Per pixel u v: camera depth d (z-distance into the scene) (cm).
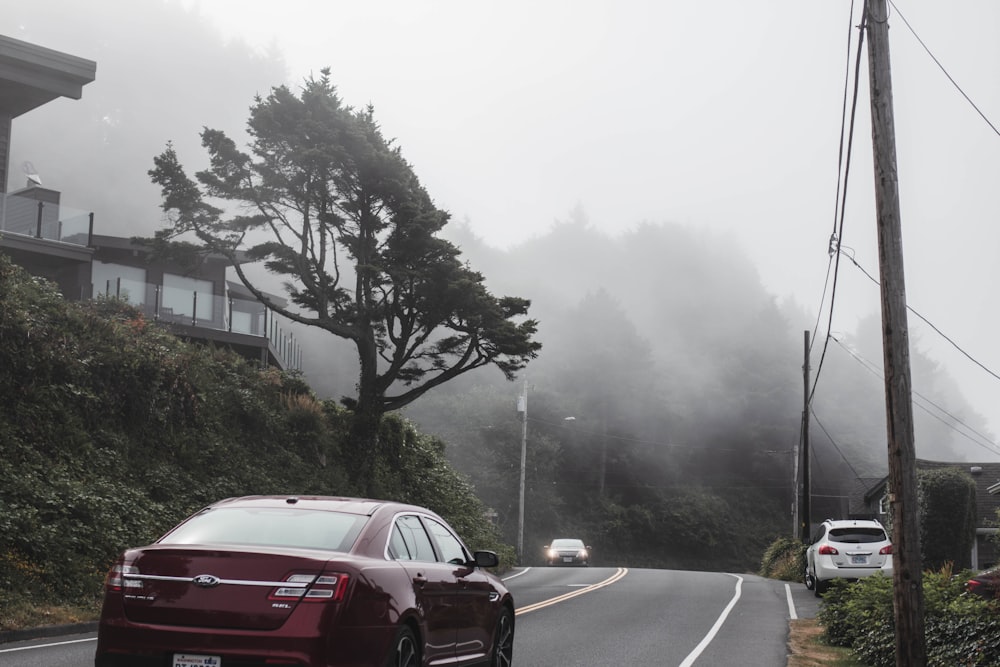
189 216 3244
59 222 3353
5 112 3550
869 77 1346
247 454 2991
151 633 726
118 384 2589
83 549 1972
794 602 2486
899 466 1238
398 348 3566
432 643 870
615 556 8444
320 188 3356
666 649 1516
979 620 1300
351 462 3519
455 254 3481
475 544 3988
